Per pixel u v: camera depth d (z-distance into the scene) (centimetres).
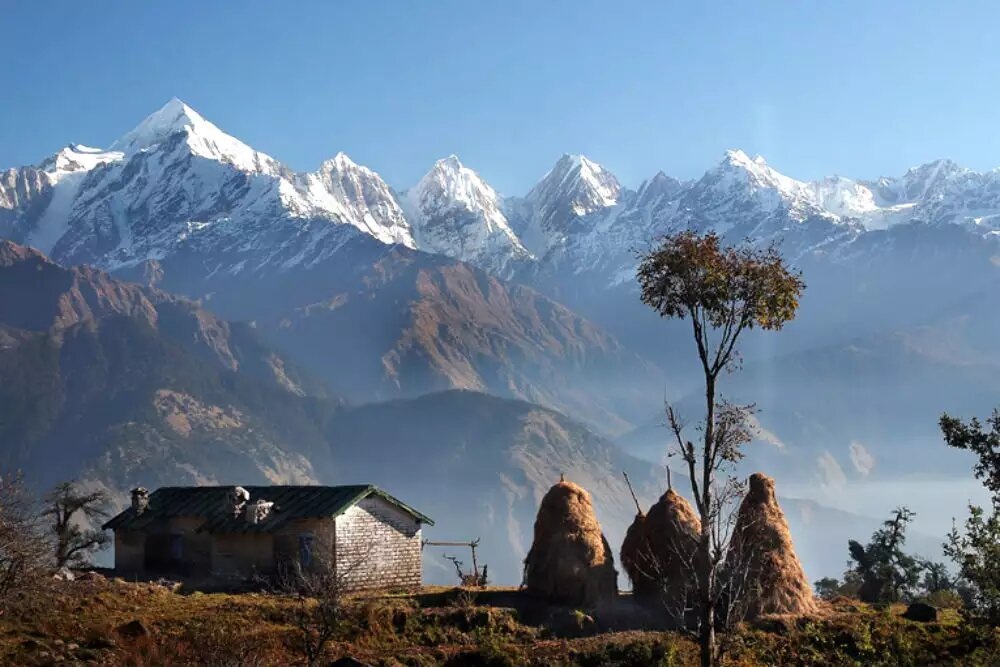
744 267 3300
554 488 4562
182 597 4556
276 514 5188
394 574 5219
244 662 3509
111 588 4500
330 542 5009
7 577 3628
